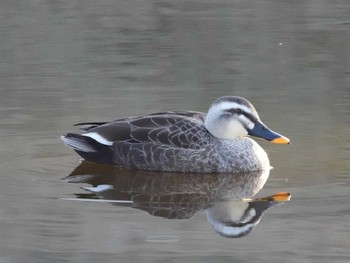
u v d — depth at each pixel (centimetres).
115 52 2241
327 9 2644
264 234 1234
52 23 2520
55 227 1253
